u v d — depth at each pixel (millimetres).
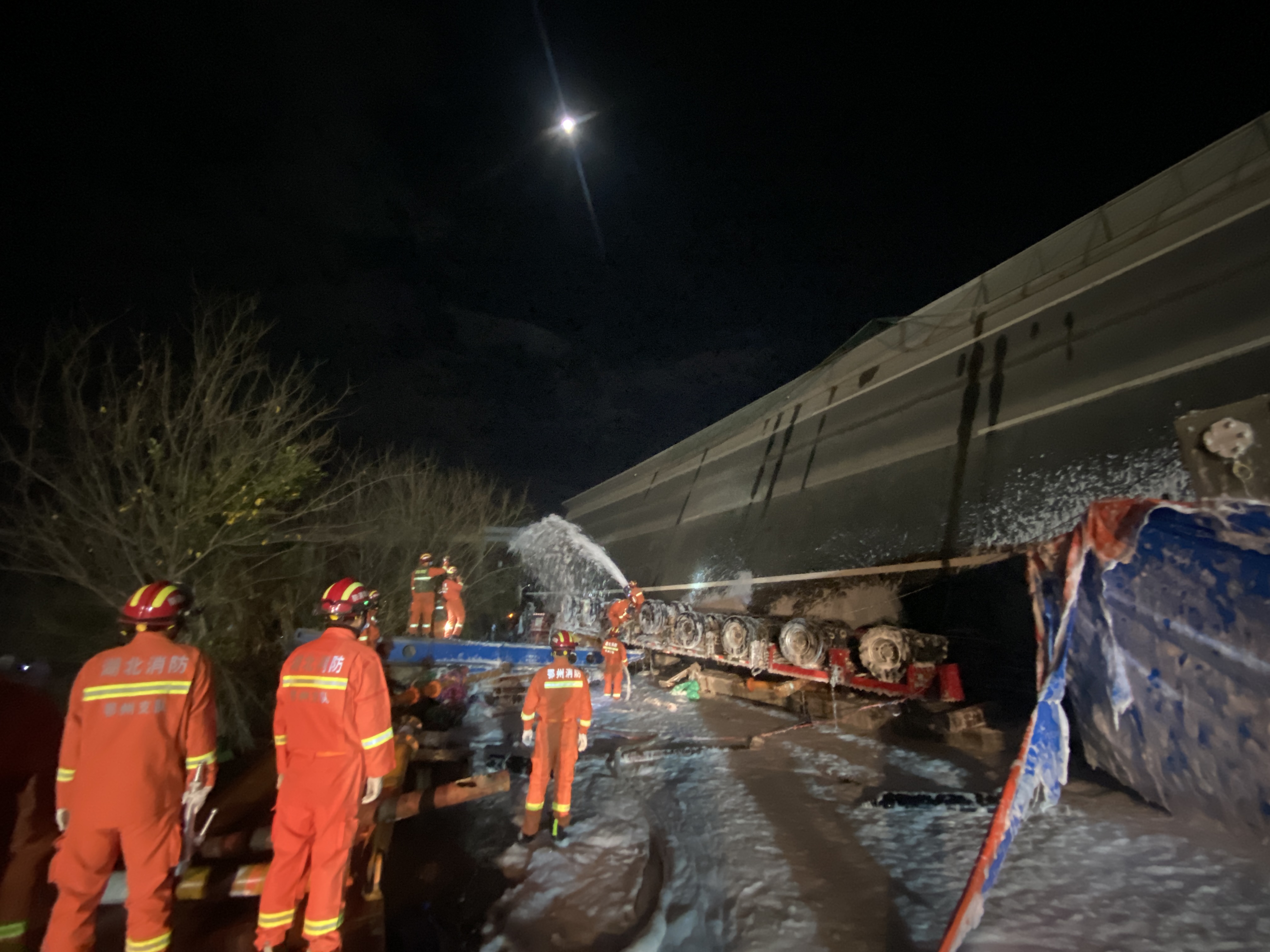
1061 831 4672
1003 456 9391
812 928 3648
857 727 8391
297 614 10938
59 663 8086
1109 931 3402
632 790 6211
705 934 3748
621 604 11727
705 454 19750
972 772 6254
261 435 8336
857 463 12516
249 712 8500
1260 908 3494
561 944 3629
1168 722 4832
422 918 4020
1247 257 7172
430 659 10773
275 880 3145
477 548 19891
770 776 6492
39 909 3541
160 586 3191
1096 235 9227
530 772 6301
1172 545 4785
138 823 2906
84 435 7570
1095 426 8188
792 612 12688
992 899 3822
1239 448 4680
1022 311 9984
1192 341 7434
